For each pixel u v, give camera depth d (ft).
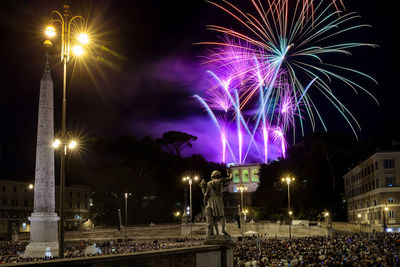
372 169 248.11
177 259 41.55
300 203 293.23
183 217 264.11
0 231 297.74
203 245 49.34
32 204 333.83
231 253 51.83
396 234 156.35
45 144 140.56
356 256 83.87
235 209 385.29
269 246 125.59
